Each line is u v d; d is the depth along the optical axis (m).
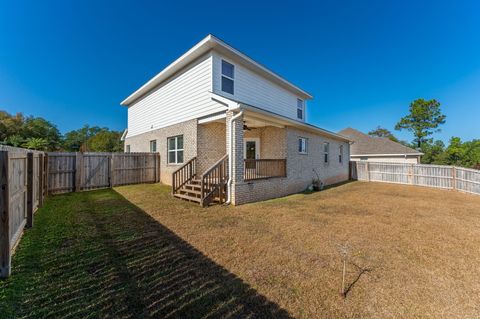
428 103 33.50
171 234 4.22
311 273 2.88
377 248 3.72
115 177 10.54
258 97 10.68
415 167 13.32
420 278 2.79
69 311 2.06
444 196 9.33
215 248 3.61
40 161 6.16
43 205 6.45
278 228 4.69
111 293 2.35
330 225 4.95
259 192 7.97
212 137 9.58
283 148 9.80
